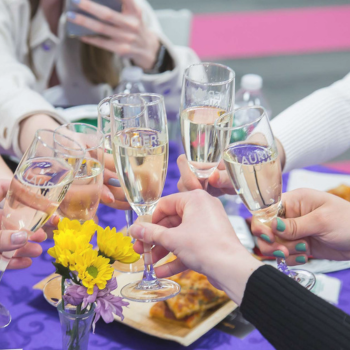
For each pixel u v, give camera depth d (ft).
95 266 2.62
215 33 18.76
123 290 3.26
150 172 2.96
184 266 3.26
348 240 3.52
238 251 2.81
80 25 6.21
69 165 2.84
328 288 3.69
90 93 7.08
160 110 3.04
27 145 4.66
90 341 3.29
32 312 3.49
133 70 5.59
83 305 2.52
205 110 3.47
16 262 3.34
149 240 3.00
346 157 12.01
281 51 17.60
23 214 2.80
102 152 3.36
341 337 2.51
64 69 6.89
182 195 3.11
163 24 7.61
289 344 2.63
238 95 5.97
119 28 6.28
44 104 4.83
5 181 3.48
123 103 3.22
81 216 3.39
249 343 3.29
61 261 2.55
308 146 4.97
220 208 3.01
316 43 18.35
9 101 4.79
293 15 20.81
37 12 6.64
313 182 4.84
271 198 3.12
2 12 6.41
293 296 2.64
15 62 5.88
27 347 3.22
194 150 3.49
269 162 3.02
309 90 14.75
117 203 3.97
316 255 3.86
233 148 3.07
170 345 3.26
